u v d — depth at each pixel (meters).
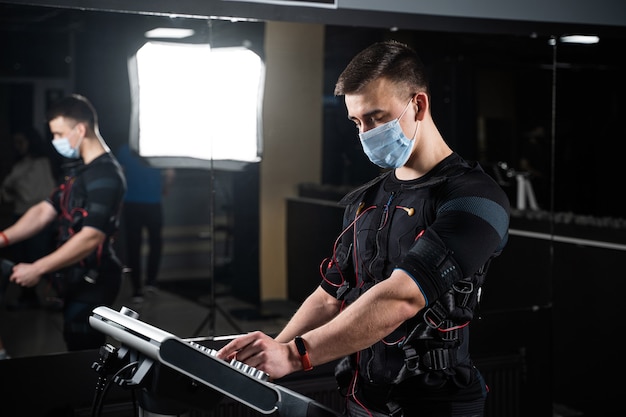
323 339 1.55
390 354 1.73
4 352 2.40
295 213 2.71
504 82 3.01
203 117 2.57
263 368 1.53
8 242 2.40
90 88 2.44
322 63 2.71
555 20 3.02
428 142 1.77
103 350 1.51
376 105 1.70
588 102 3.89
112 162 2.48
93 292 2.48
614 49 3.42
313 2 2.65
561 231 3.60
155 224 2.53
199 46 2.54
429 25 2.83
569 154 3.90
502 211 1.65
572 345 3.50
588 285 3.53
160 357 1.24
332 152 2.74
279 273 2.70
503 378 3.06
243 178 2.63
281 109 2.66
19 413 2.43
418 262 1.55
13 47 2.36
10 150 2.39
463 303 1.68
